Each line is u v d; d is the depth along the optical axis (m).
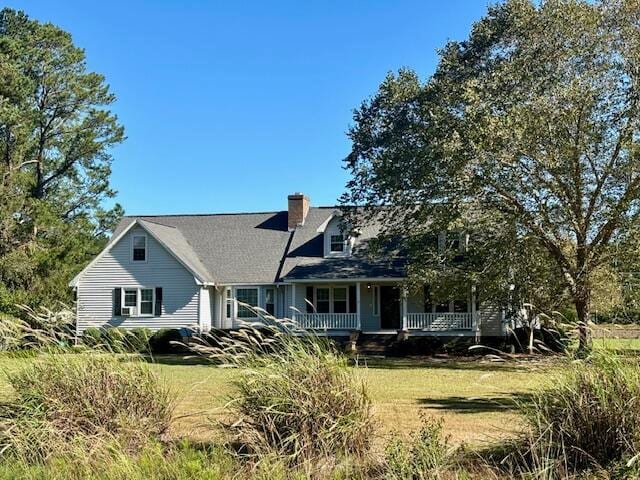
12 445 6.87
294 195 33.53
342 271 29.38
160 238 30.52
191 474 6.05
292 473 6.15
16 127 32.09
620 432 5.93
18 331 8.05
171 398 8.20
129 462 6.36
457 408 10.95
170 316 30.11
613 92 19.23
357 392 7.06
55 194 42.31
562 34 19.94
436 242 22.77
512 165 19.14
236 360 7.29
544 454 6.05
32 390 7.40
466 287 21.69
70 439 7.09
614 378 6.14
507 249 20.39
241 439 7.01
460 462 6.27
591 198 19.97
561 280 20.52
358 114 27.66
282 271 30.75
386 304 29.97
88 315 30.56
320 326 29.14
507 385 14.19
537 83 19.66
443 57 23.06
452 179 19.52
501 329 28.03
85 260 36.69
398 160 22.56
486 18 22.64
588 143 19.25
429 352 26.83
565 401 6.21
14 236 28.66
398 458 5.88
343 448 6.61
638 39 19.11
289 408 6.80
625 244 18.78
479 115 19.33
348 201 26.14
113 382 7.64
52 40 40.06
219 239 33.94
